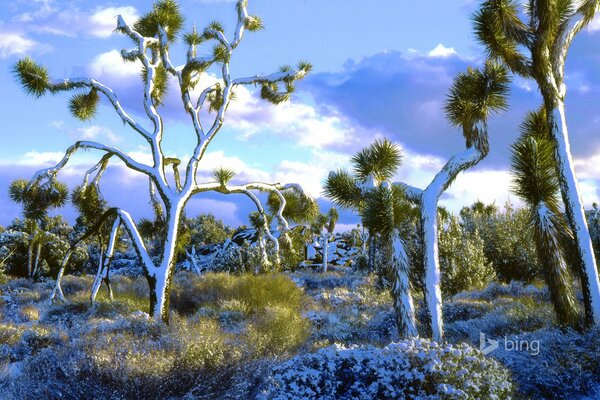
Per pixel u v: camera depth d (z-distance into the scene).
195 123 15.48
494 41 10.55
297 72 16.86
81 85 15.34
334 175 11.12
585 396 7.56
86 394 7.37
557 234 9.95
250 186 17.89
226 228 54.88
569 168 9.91
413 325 9.87
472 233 23.23
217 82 16.48
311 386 6.73
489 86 10.23
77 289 24.47
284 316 12.16
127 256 42.88
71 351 8.15
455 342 10.77
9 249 36.53
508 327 11.06
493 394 6.38
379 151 10.91
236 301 16.75
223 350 8.52
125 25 15.26
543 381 7.90
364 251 36.50
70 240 40.56
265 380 7.67
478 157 10.30
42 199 15.66
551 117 10.10
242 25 15.67
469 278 19.28
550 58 10.17
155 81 15.63
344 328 13.80
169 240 14.39
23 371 8.01
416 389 6.41
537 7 10.07
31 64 14.77
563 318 9.73
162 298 13.90
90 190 16.47
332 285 24.20
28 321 16.50
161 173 14.91
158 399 7.57
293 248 20.91
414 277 16.58
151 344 8.93
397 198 10.27
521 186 10.44
